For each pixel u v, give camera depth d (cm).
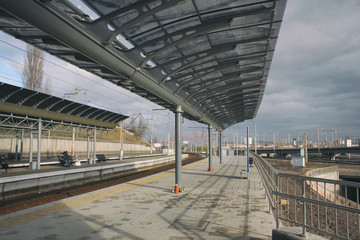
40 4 419
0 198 1122
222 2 539
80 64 768
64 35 485
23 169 1538
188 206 782
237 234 534
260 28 667
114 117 2127
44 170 1485
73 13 562
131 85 927
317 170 3116
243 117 2645
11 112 1346
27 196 1205
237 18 605
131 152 4769
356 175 3888
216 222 618
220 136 2658
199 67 970
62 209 737
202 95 1267
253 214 693
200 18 592
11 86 1208
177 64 895
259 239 505
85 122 1903
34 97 1381
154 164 3028
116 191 1025
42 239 500
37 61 2833
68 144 3105
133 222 616
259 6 561
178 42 646
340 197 1234
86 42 530
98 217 657
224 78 991
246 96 1556
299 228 472
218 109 1712
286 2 549
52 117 1600
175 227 580
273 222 619
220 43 754
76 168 1652
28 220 625
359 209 356
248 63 927
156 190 1053
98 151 3697
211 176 1534
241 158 3650
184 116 1595
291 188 1538
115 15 509
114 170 2081
